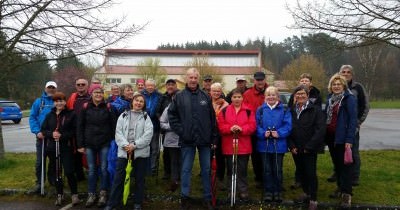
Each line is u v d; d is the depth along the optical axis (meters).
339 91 5.86
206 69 45.25
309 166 5.74
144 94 7.00
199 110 5.76
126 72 52.25
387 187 6.63
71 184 6.09
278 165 5.94
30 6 7.86
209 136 5.80
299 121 5.82
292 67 45.38
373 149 11.17
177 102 5.84
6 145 13.12
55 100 6.12
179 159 6.60
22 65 8.35
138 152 5.73
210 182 5.89
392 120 25.56
